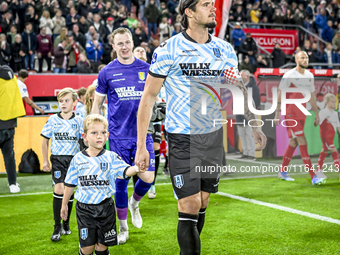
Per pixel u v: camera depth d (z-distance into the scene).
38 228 3.62
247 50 11.05
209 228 3.49
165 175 6.52
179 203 2.14
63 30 9.87
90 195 2.49
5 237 3.35
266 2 13.30
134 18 13.06
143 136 2.09
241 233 3.32
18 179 6.24
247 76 4.47
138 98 3.29
